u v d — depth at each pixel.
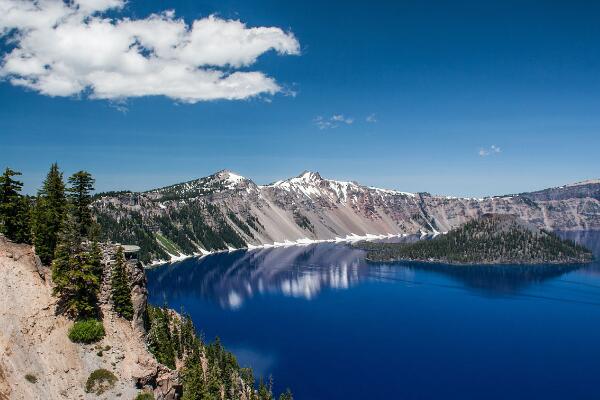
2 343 74.62
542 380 178.75
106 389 78.88
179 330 150.25
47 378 75.25
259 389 148.00
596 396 165.00
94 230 98.88
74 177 101.00
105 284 93.88
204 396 107.19
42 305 84.56
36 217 96.81
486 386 172.50
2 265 86.88
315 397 161.38
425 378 179.00
